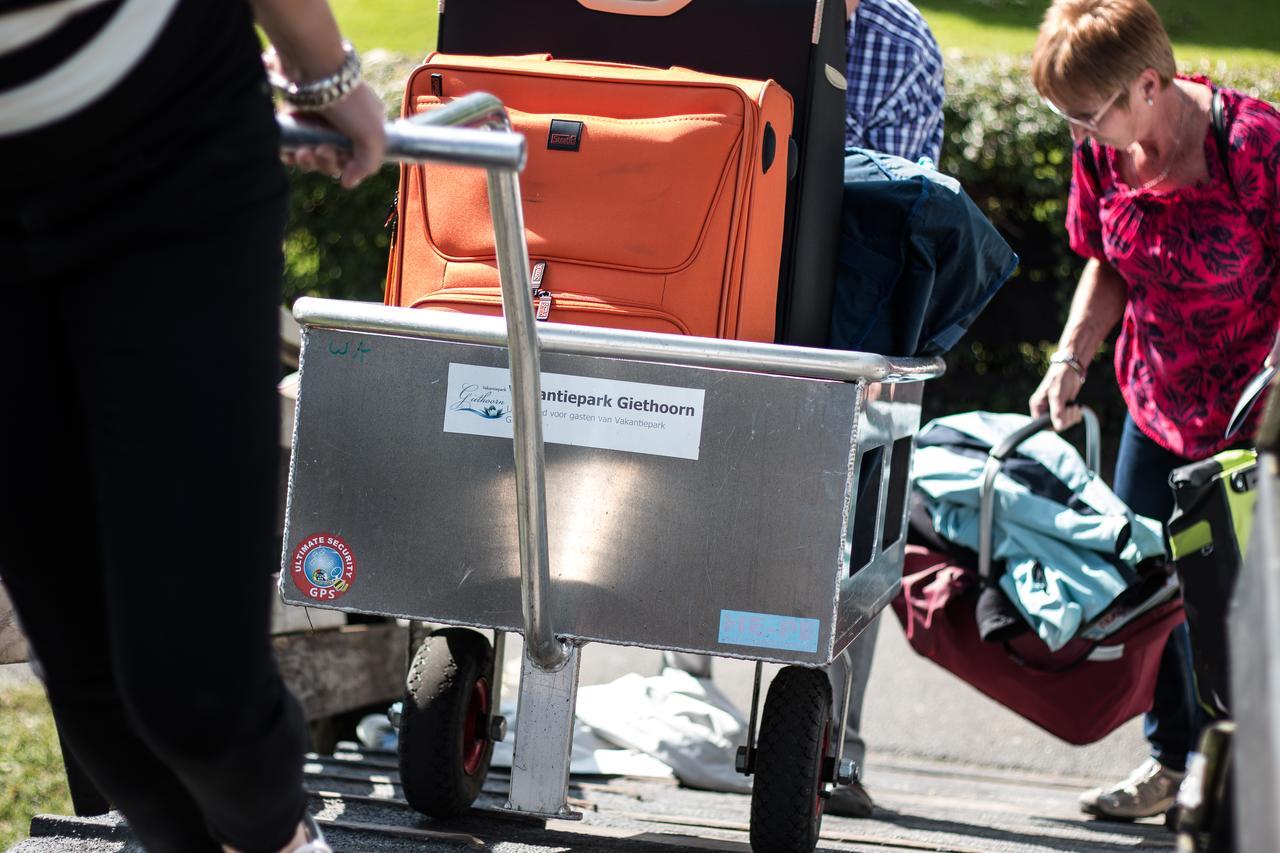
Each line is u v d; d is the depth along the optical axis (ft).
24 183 9.58
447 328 18.29
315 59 11.71
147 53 9.48
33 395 10.40
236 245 10.14
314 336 18.86
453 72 19.66
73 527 10.87
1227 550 17.90
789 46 20.42
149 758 11.64
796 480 17.66
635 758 29.50
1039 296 69.87
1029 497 25.62
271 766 10.71
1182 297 25.07
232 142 10.09
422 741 19.61
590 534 18.22
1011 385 70.95
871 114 27.27
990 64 69.82
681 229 18.56
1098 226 26.50
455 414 18.52
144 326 9.81
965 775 37.47
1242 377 25.12
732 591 17.89
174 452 9.89
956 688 44.68
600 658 45.06
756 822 18.74
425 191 19.81
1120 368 27.50
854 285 21.99
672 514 17.98
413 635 22.98
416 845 18.66
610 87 19.07
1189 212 24.35
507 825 20.54
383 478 18.76
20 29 9.09
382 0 123.54
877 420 19.21
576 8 21.50
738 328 18.65
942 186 21.62
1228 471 18.03
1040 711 26.55
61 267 9.77
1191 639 18.52
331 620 36.55
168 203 9.79
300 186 70.64
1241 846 8.47
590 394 18.11
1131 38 23.27
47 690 11.50
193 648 9.95
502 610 18.61
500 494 18.48
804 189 20.24
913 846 21.50
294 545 19.01
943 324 22.66
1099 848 22.95
